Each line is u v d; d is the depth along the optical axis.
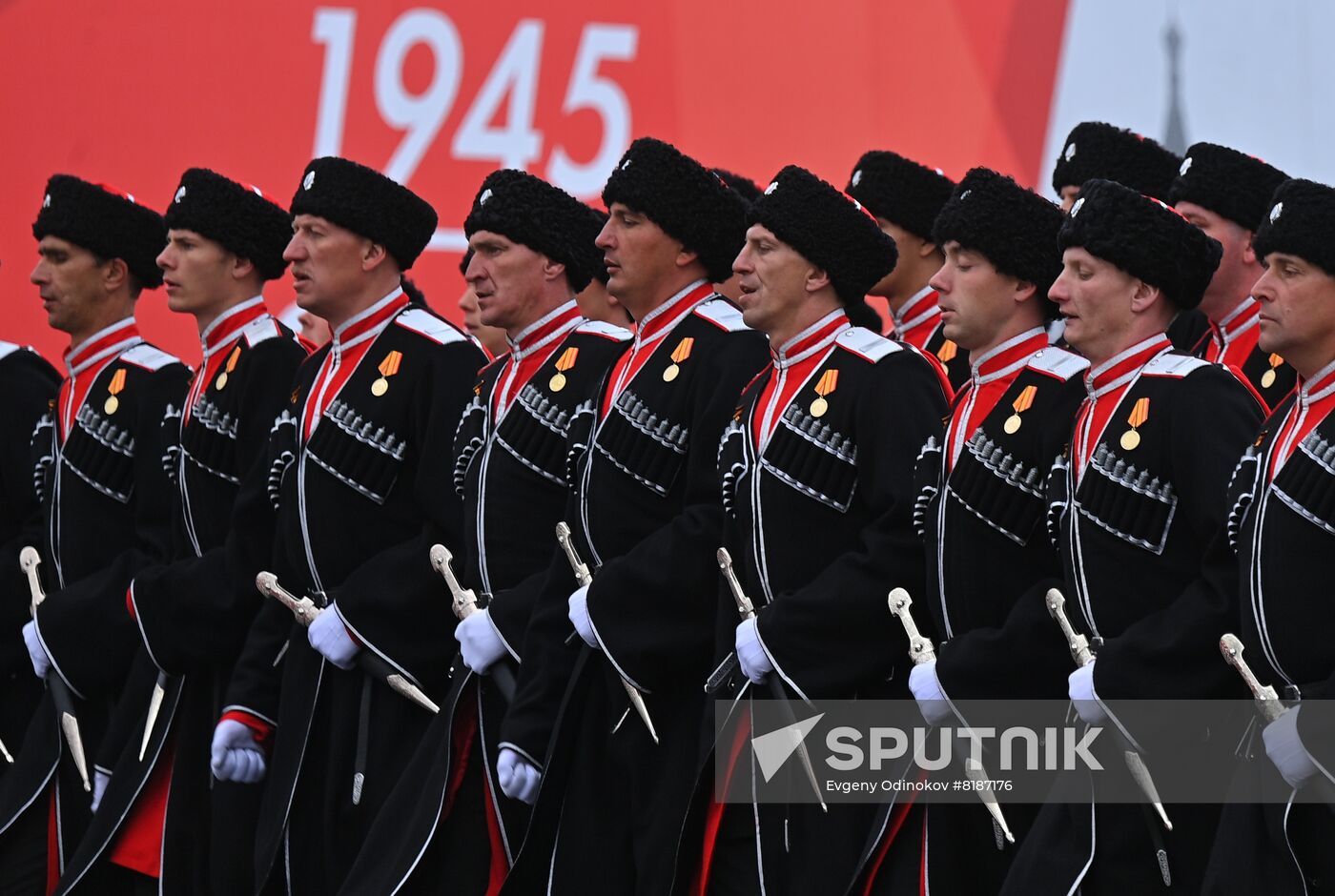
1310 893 17.28
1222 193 22.50
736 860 20.47
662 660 20.92
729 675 20.36
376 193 23.97
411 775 22.45
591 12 34.56
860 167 25.36
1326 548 17.14
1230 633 17.59
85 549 26.94
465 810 22.38
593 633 20.95
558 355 23.00
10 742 28.19
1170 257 18.59
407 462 23.69
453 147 34.53
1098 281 18.69
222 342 25.61
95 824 25.14
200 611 24.56
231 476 25.20
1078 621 18.61
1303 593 17.17
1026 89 33.78
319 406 23.88
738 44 34.31
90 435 26.94
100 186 27.50
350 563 23.59
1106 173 24.66
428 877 22.38
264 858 23.33
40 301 34.53
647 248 21.94
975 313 19.81
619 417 21.80
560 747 21.25
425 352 23.72
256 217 25.62
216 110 34.72
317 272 23.92
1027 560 19.34
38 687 28.20
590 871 21.41
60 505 27.09
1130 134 24.78
